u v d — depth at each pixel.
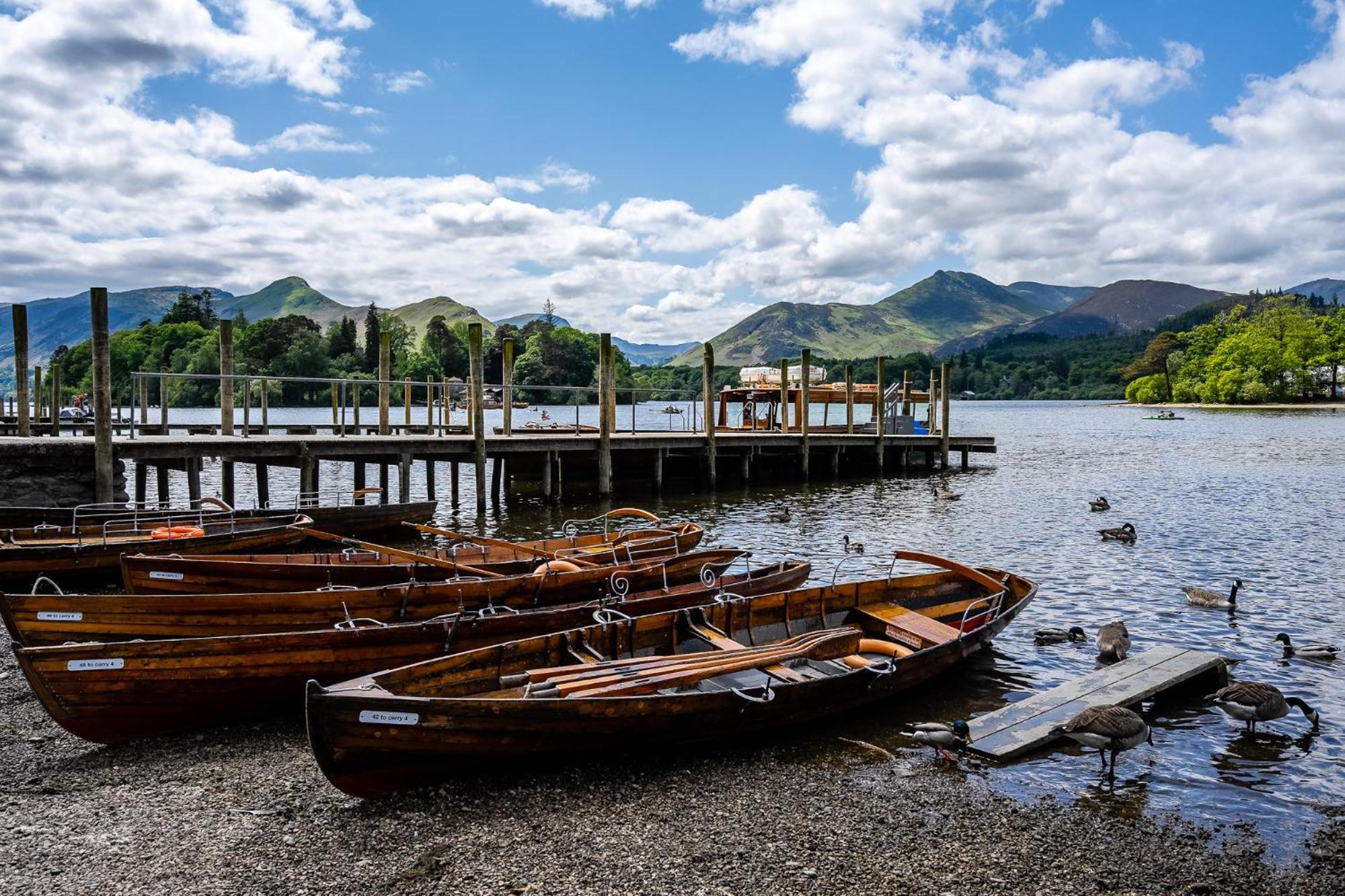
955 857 8.43
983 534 27.38
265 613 12.84
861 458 46.53
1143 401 167.38
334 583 15.05
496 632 12.36
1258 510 32.00
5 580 17.12
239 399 109.38
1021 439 73.44
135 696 10.35
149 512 21.84
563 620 12.95
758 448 39.91
